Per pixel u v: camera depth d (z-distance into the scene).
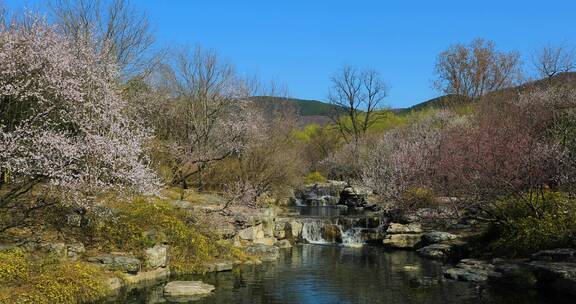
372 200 39.25
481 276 16.30
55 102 12.80
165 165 24.38
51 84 12.34
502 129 22.83
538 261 15.85
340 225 27.36
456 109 46.22
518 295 14.21
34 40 12.17
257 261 19.58
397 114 71.06
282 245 24.61
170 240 17.05
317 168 58.56
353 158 51.78
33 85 12.31
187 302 13.26
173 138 26.97
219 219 20.11
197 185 26.70
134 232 15.88
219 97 28.66
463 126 32.91
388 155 39.50
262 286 15.44
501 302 13.57
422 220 26.27
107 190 13.81
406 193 28.30
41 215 14.18
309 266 19.00
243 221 21.50
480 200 19.94
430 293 14.66
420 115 50.06
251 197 25.19
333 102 63.12
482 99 42.00
